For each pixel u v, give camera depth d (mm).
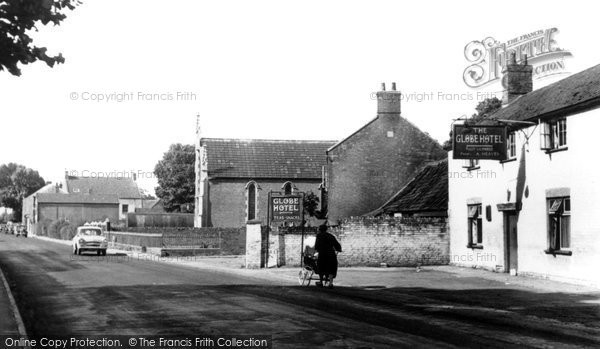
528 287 20000
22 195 150625
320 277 20297
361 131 43438
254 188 52875
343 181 42812
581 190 20438
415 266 29906
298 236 29859
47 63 5621
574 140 20875
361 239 29844
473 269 27531
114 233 58125
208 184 52344
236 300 15961
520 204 24203
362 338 10445
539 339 10625
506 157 23047
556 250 21906
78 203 109625
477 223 28125
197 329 11352
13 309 12914
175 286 19812
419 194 35688
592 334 11211
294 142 56594
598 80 21078
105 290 18375
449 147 30422
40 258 36031
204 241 45000
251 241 29484
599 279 19516
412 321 12516
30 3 5348
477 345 9961
